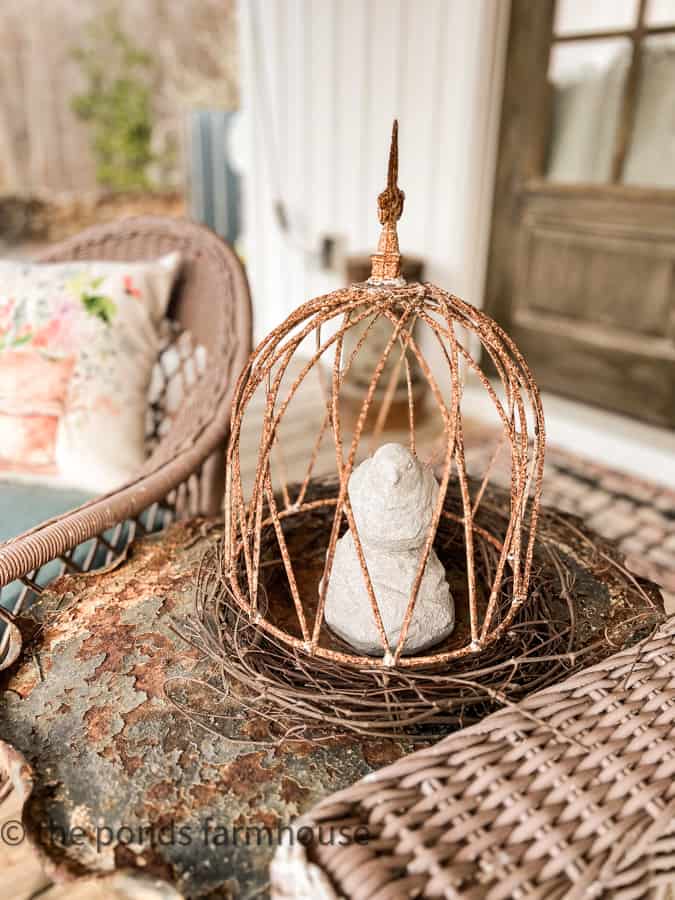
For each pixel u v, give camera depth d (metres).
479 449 1.99
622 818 0.50
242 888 0.48
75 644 0.70
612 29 1.80
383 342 2.04
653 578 1.40
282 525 0.87
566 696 0.60
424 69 2.12
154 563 0.83
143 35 5.20
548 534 0.91
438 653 0.70
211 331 1.16
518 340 2.28
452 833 0.48
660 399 1.97
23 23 4.89
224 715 0.62
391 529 0.65
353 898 0.43
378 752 0.60
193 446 0.95
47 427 1.03
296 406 2.34
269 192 2.80
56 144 5.30
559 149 2.01
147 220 1.25
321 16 2.36
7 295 1.10
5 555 0.70
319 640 0.72
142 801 0.54
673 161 1.78
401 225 2.36
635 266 1.92
